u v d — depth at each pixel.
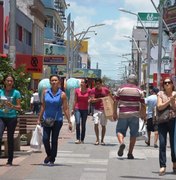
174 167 14.73
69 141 24.05
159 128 14.34
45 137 15.34
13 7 22.98
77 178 13.31
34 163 15.74
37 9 72.62
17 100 15.03
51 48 90.06
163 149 14.28
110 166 15.73
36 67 38.62
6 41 48.00
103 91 22.59
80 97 23.11
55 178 13.21
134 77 17.52
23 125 19.61
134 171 14.82
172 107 14.24
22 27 62.12
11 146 15.13
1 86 16.91
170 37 67.69
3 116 14.80
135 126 17.41
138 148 21.61
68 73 60.66
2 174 13.58
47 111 15.20
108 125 39.34
